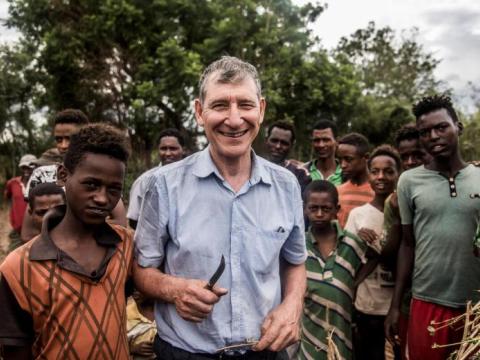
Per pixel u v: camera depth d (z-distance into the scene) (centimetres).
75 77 1667
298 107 1612
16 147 1983
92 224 186
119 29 1534
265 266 206
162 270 216
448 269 272
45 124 2022
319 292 329
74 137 188
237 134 197
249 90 197
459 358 222
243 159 208
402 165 395
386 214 333
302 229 225
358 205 439
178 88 1456
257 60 1562
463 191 271
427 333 282
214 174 203
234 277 200
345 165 444
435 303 279
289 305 210
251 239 203
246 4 1531
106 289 186
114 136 186
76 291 179
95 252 190
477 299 270
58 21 1631
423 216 283
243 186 206
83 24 1598
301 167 507
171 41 1425
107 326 183
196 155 212
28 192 354
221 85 196
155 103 1483
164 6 1527
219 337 199
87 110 1719
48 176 354
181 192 203
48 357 178
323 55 1638
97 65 1638
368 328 363
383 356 366
